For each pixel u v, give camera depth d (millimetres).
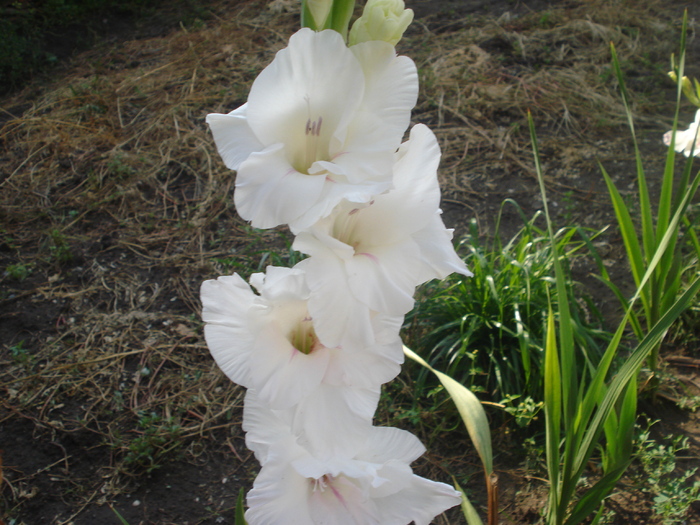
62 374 786
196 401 760
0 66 1399
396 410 745
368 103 325
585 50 1420
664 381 768
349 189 305
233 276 354
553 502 531
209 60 1409
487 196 1068
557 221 1011
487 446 413
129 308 882
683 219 775
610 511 639
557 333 737
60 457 699
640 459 688
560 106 1245
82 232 1015
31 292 903
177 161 1141
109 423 736
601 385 509
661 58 1394
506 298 777
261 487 347
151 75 1384
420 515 376
